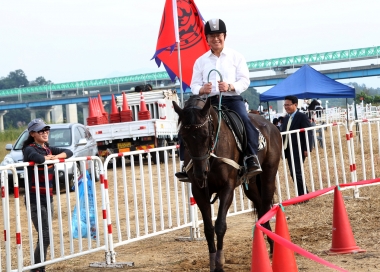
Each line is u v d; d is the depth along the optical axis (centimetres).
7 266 666
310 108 3116
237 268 701
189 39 1411
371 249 743
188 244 902
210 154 630
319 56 8125
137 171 1980
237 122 706
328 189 721
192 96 663
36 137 714
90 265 788
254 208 809
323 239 836
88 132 1916
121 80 9600
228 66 739
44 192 717
